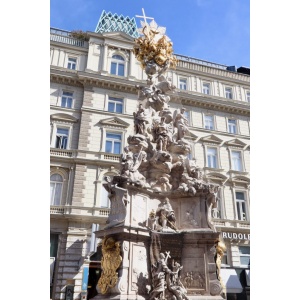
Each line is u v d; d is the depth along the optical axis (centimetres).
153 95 1125
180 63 2814
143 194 905
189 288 809
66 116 2273
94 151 2198
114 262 777
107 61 2530
